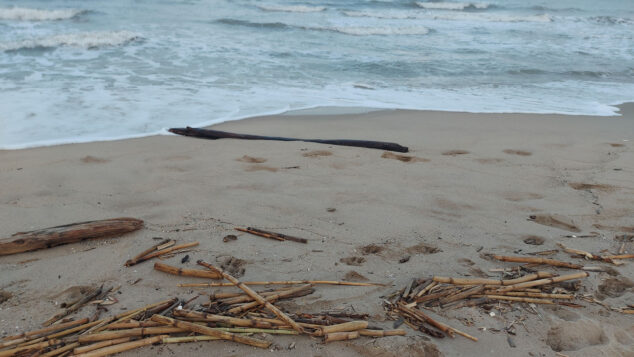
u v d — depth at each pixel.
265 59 10.87
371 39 13.83
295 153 5.41
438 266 3.02
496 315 2.56
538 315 2.57
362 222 3.63
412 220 3.69
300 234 3.41
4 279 2.78
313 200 4.05
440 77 10.16
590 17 19.28
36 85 8.03
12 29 12.26
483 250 3.24
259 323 2.37
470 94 9.02
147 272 2.88
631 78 10.63
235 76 9.41
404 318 2.49
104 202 3.93
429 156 5.46
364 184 4.46
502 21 18.83
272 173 4.71
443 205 4.00
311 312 2.52
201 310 2.47
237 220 3.62
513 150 5.79
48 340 2.25
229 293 2.64
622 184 4.57
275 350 2.26
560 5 23.53
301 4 20.23
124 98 7.61
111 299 2.61
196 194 4.13
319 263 3.03
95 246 3.18
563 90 9.55
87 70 9.16
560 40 14.71
